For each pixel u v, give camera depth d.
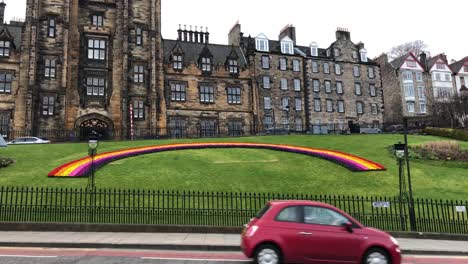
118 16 46.59
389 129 56.81
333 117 58.75
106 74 45.31
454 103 55.50
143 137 44.97
